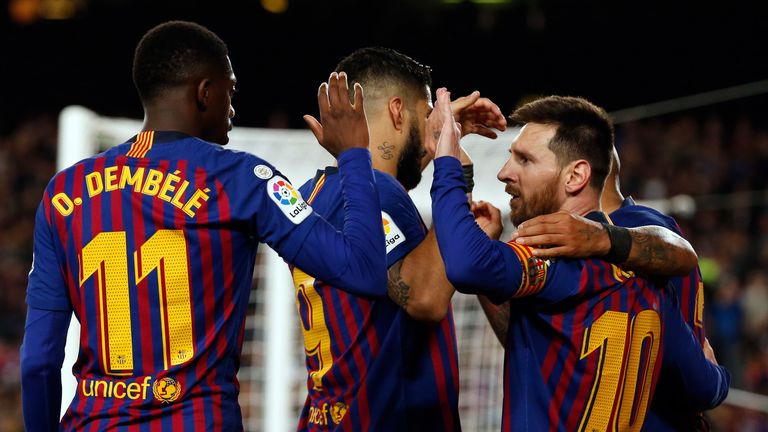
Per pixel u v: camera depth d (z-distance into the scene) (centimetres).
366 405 867
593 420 798
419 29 4084
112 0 4284
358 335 872
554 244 785
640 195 3653
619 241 792
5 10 4403
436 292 833
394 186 868
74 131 1383
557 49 4094
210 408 762
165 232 760
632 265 799
